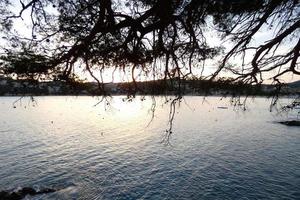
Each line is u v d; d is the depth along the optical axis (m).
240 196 22.62
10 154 36.41
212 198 22.33
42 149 40.22
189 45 4.31
